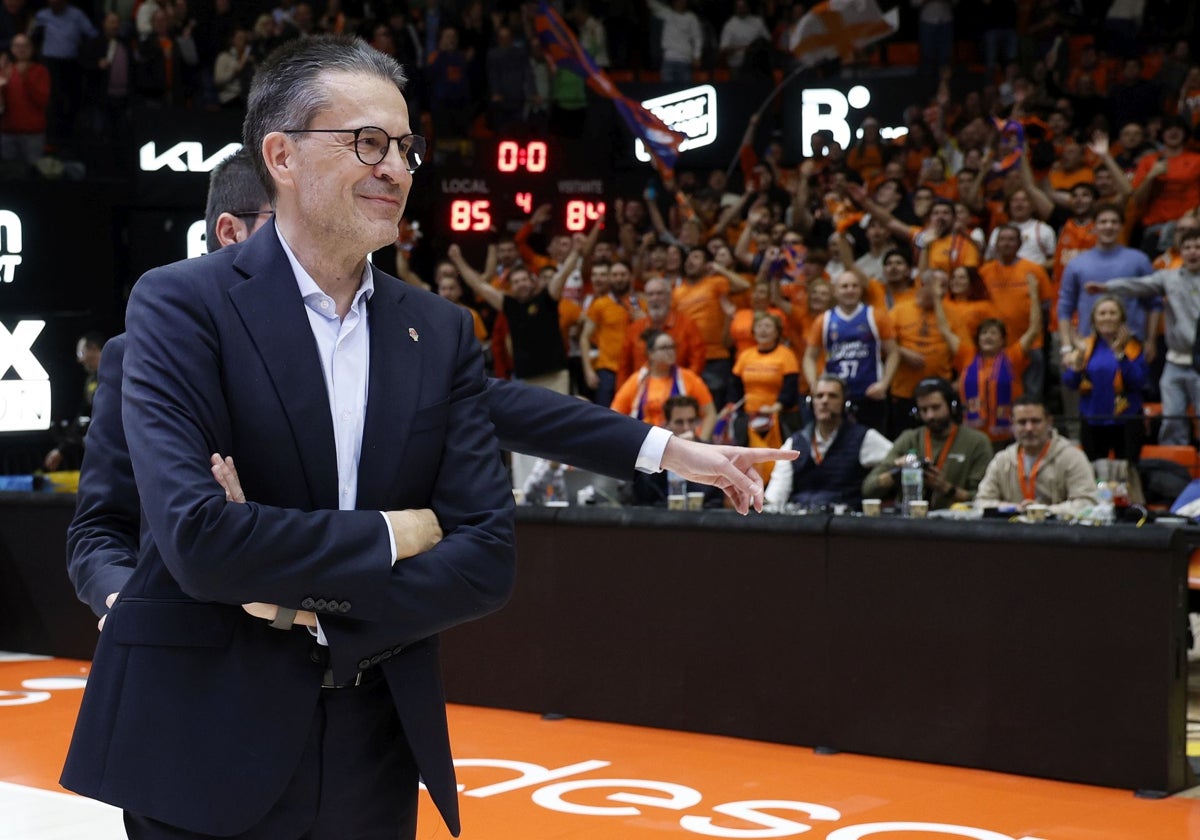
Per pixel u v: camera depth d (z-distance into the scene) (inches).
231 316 121.3
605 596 384.8
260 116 125.3
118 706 118.0
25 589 520.4
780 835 273.4
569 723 383.9
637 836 273.6
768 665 357.7
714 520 366.9
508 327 690.2
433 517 123.6
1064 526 317.1
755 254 753.6
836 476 475.5
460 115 912.9
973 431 470.0
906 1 1047.6
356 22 956.6
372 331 127.1
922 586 335.0
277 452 120.7
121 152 807.1
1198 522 404.8
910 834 273.7
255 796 116.3
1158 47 977.5
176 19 916.0
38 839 273.1
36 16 870.4
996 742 324.5
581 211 768.9
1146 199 738.2
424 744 123.1
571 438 152.3
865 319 603.2
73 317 727.1
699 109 878.4
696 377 574.9
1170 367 595.5
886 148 839.7
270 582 113.0
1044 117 869.8
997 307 650.2
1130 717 307.1
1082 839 269.7
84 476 147.6
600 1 1013.8
